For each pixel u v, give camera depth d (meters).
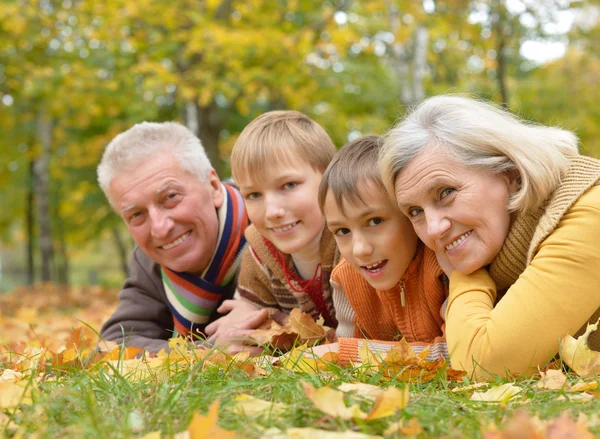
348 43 10.78
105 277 38.09
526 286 2.47
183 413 1.93
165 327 4.14
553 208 2.57
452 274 2.75
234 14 12.34
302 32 10.68
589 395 2.08
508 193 2.64
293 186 3.29
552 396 2.09
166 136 3.84
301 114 3.53
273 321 3.37
